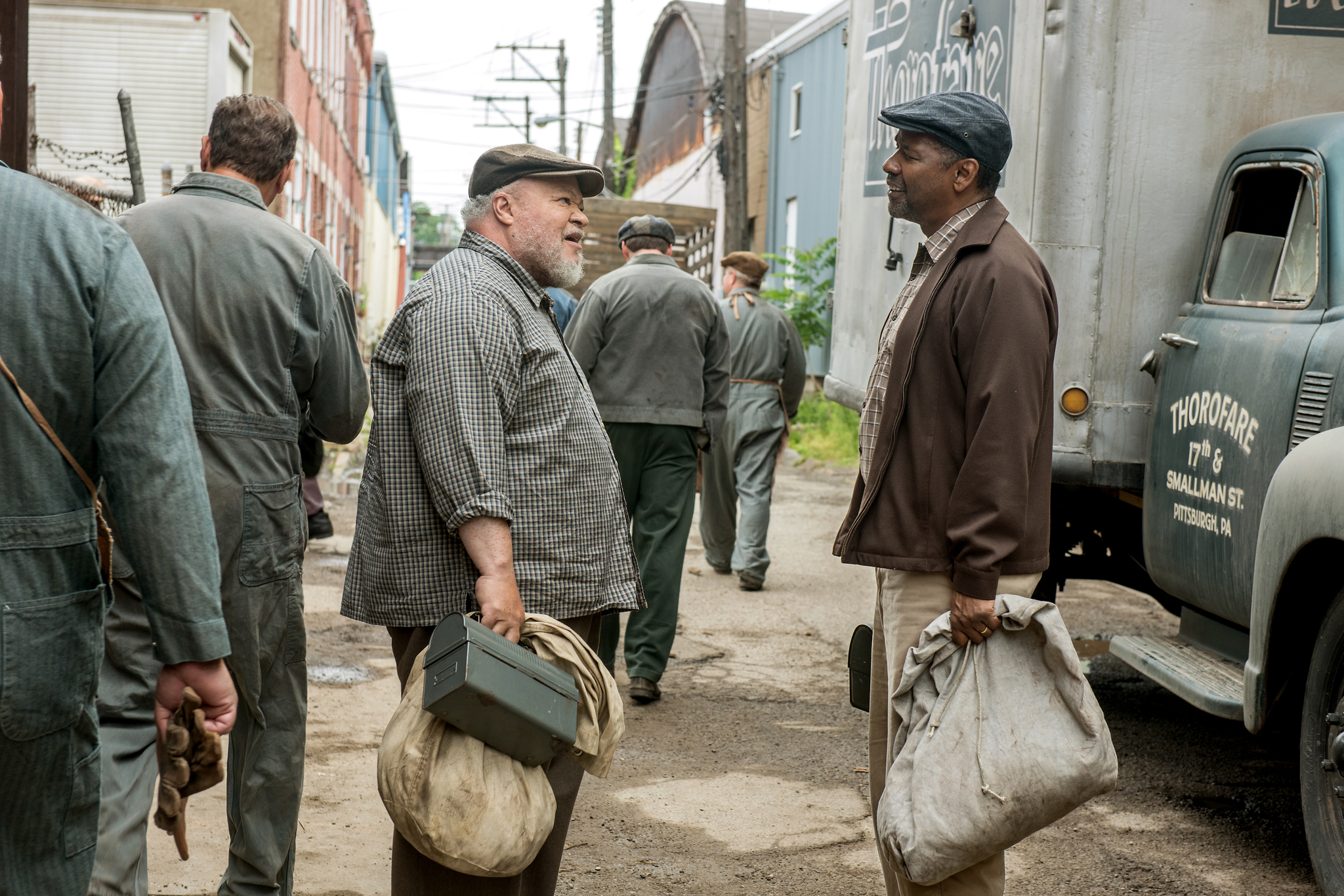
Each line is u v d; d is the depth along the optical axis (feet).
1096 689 19.36
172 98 47.29
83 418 5.98
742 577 26.04
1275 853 12.93
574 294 64.23
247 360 9.27
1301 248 13.74
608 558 9.64
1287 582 12.12
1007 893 11.80
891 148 20.71
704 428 18.29
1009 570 9.09
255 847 9.62
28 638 5.70
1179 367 15.05
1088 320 15.47
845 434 54.39
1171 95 15.34
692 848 12.85
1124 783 15.03
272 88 62.03
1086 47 15.14
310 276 9.59
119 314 5.97
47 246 5.80
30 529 5.74
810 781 14.97
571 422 9.37
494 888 8.73
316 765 14.75
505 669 8.00
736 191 71.31
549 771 9.33
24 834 5.91
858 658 10.78
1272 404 13.30
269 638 9.43
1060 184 15.31
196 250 9.26
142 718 9.29
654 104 131.13
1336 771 11.47
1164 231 15.48
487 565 8.64
